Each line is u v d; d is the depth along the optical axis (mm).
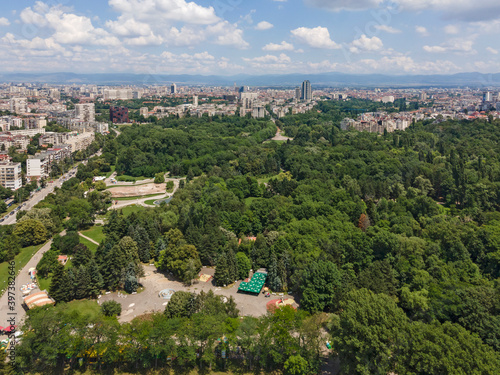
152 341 193250
